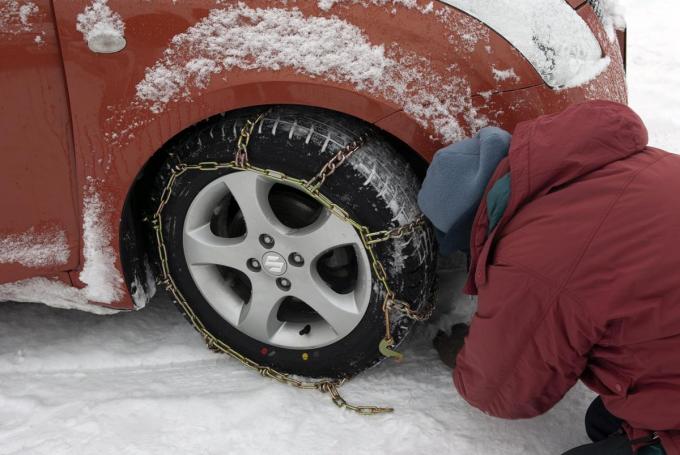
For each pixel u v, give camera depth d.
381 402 1.86
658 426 1.31
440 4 1.51
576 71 1.60
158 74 1.55
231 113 1.65
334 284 1.88
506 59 1.52
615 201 1.22
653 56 4.41
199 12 1.51
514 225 1.32
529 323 1.33
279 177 1.63
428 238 1.70
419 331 2.09
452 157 1.40
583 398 1.86
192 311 1.94
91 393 1.90
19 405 1.84
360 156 1.59
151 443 1.72
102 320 2.20
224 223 1.89
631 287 1.19
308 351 1.86
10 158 1.63
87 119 1.60
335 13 1.50
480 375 1.53
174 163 1.72
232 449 1.72
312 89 1.52
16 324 2.17
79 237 1.75
